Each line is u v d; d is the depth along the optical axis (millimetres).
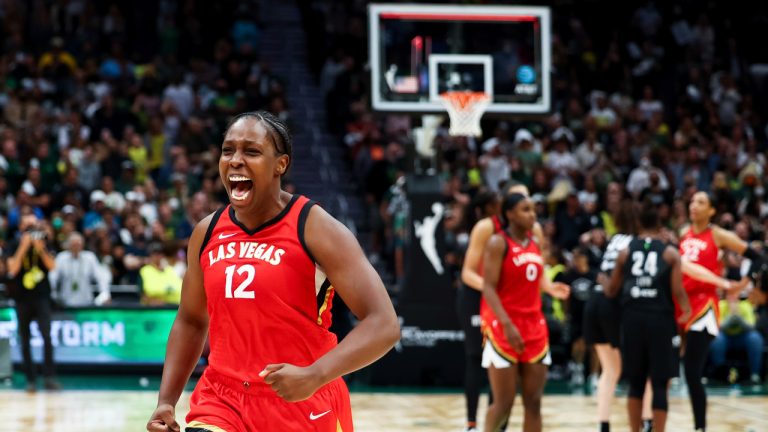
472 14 14961
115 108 23328
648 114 26141
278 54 29500
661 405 9297
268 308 4367
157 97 24578
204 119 24109
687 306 9398
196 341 4750
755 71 29234
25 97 22766
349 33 28188
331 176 25047
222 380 4477
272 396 4406
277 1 31000
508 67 15000
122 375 16750
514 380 8594
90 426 11398
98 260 17859
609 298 10367
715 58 29859
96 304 16797
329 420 4496
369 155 23453
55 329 16766
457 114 14883
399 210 16859
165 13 28281
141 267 17406
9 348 16172
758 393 15117
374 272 4387
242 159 4336
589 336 10586
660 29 29500
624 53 29328
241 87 25625
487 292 8469
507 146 23266
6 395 14391
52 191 20516
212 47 27875
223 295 4426
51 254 14930
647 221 9617
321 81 28031
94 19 27594
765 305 16938
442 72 14906
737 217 21328
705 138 26344
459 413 12648
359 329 4219
